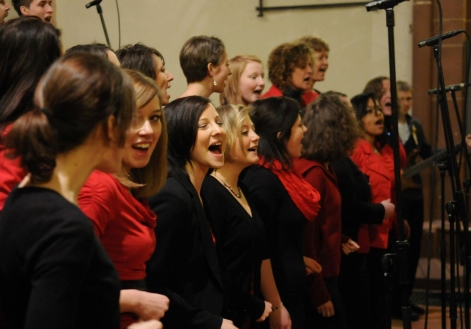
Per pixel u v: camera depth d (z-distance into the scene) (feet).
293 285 9.79
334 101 11.30
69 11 20.17
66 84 4.23
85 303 4.30
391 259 8.43
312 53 14.61
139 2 20.18
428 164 16.06
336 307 10.89
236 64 13.87
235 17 20.15
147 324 5.31
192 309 7.27
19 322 4.22
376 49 19.93
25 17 5.99
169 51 20.27
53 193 4.24
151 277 7.06
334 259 11.00
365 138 14.29
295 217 9.89
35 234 4.08
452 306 10.07
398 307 16.53
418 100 19.95
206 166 8.03
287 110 10.29
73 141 4.28
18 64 5.77
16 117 5.66
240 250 8.58
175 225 7.23
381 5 8.36
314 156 11.11
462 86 10.71
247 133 9.04
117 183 6.09
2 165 5.33
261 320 8.62
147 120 6.37
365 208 12.14
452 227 9.93
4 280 4.19
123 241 6.13
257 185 9.81
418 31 19.79
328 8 19.93
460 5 19.61
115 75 4.43
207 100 8.11
